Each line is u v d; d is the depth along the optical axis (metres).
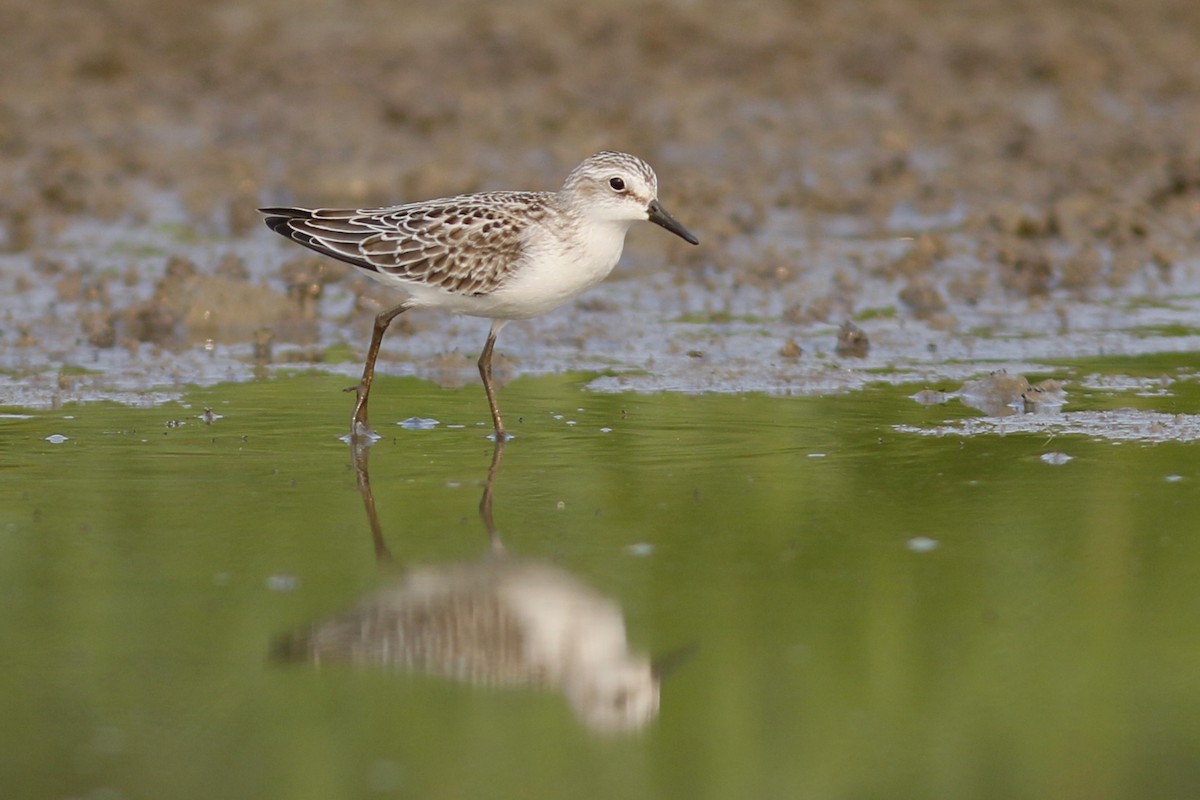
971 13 32.44
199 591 10.26
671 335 17.28
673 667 9.30
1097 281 19.17
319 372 15.95
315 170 22.83
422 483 12.34
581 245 13.62
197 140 25.47
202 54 29.70
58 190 22.14
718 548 10.97
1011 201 22.33
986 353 16.53
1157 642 9.51
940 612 9.93
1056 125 26.22
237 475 12.50
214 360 16.36
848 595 10.20
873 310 18.14
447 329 17.62
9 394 14.92
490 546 11.02
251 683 9.16
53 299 18.30
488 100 27.14
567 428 13.90
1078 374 15.60
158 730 8.60
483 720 8.83
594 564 10.73
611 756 8.45
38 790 7.96
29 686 9.02
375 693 9.09
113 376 15.65
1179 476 12.26
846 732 8.59
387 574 10.55
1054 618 9.85
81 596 10.16
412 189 21.88
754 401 14.83
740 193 22.91
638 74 28.88
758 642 9.57
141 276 19.34
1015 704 8.88
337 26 31.17
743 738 8.62
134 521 11.45
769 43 30.48
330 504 11.84
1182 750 8.35
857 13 32.31
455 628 9.85
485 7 32.00
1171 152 24.00
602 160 13.58
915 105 27.09
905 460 12.80
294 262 18.91
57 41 29.91
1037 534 11.12
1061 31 31.14
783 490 12.11
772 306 18.41
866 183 23.25
